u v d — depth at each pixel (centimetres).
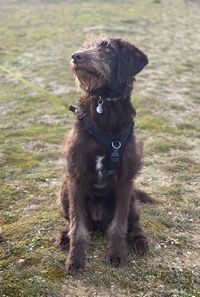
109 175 157
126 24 657
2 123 298
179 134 282
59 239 162
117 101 155
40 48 519
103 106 153
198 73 439
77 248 153
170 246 166
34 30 615
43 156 246
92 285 144
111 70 158
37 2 865
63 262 153
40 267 151
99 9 775
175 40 586
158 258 158
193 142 271
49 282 143
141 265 154
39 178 217
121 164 155
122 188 158
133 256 158
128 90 160
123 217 159
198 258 160
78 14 727
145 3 873
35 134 278
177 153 253
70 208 158
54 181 216
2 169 228
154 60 480
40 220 178
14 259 155
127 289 144
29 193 204
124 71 160
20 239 167
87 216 165
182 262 157
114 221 160
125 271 150
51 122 300
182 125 296
